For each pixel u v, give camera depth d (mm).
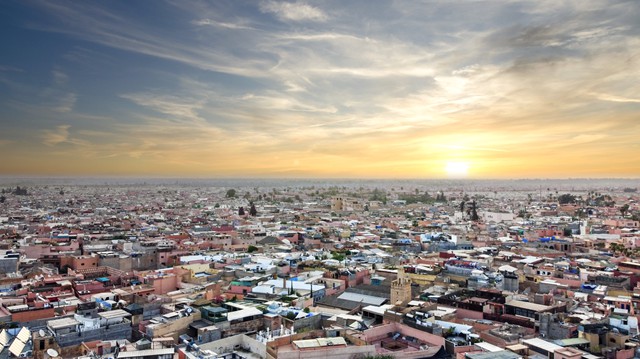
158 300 137875
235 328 117125
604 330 115312
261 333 113188
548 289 163500
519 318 127125
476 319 132000
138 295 145500
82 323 112250
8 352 96938
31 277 169750
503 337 113000
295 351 100562
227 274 186625
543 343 108625
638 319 128500
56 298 139125
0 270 185750
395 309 131375
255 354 107812
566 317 125125
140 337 115188
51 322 112562
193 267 190125
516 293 153250
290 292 157500
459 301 139250
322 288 165125
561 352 101750
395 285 149625
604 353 106938
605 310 133625
